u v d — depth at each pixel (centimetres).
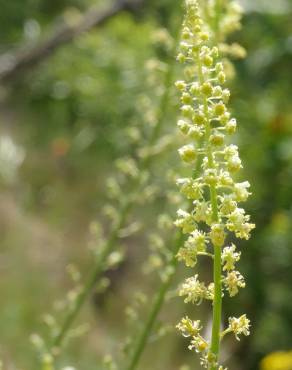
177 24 435
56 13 1048
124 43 884
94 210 936
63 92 925
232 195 223
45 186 968
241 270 746
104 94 879
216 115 225
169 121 489
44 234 926
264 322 747
